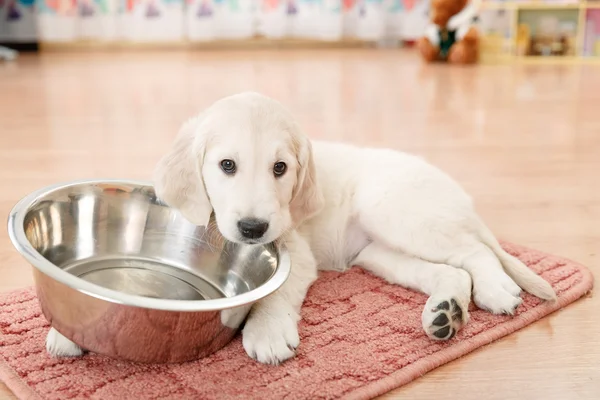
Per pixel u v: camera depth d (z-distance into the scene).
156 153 1.54
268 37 3.21
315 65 2.83
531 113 2.04
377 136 1.73
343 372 0.84
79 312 0.81
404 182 1.01
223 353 0.87
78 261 0.96
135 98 2.12
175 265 0.99
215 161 0.92
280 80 2.48
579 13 3.13
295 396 0.81
